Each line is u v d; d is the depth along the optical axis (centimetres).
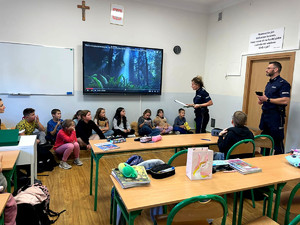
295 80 373
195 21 565
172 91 568
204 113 382
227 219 217
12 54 416
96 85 478
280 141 328
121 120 486
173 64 558
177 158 198
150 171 168
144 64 516
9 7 406
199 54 584
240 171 175
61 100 461
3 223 125
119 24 488
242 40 477
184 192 142
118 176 155
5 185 173
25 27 420
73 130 345
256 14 443
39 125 363
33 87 436
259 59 439
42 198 170
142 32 513
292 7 375
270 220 152
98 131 383
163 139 282
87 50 461
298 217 116
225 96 530
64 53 451
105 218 215
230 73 511
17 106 430
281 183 166
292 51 376
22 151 219
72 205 235
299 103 366
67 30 450
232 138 227
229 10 511
